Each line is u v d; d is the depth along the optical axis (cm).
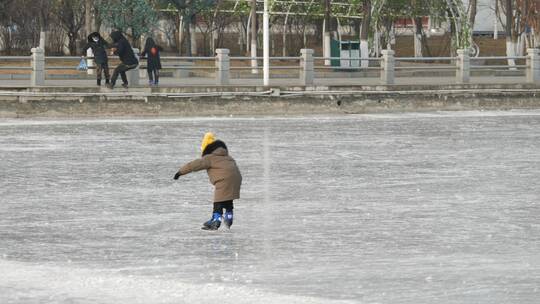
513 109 8375
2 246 2988
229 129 6681
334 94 7850
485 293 2416
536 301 2342
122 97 7394
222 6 12900
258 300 2359
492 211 3622
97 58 7406
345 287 2480
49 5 11931
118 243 3030
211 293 2423
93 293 2427
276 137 6219
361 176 4550
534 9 13088
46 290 2455
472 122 7344
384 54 8094
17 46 12350
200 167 3175
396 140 6103
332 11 11956
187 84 7850
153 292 2434
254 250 2930
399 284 2511
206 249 2942
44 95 7238
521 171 4744
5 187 4175
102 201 3834
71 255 2861
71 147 5575
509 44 11381
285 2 11994
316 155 5325
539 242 3052
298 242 3048
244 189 4147
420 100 8119
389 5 12444
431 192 4084
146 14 10906
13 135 6184
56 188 4153
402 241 3067
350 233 3195
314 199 3894
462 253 2886
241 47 13638
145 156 5212
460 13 11794
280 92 7712
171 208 3684
